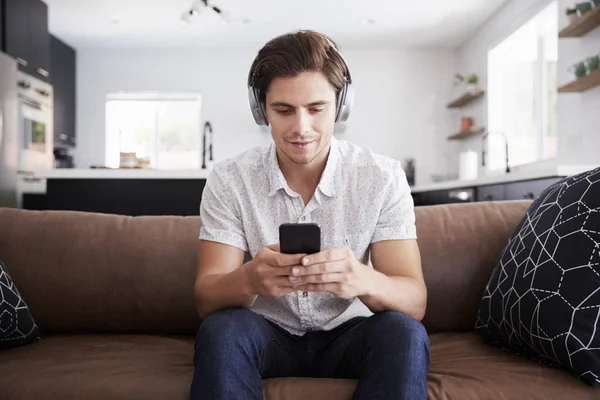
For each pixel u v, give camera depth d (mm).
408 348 995
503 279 1312
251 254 1285
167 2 5223
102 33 6184
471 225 1567
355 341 1146
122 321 1557
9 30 4566
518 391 1072
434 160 6863
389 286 1119
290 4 5277
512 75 5719
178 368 1232
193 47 6797
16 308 1407
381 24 5875
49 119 5164
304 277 1055
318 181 1272
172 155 6941
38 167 4859
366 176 1278
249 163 1312
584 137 3764
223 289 1122
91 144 6828
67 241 1590
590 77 3381
